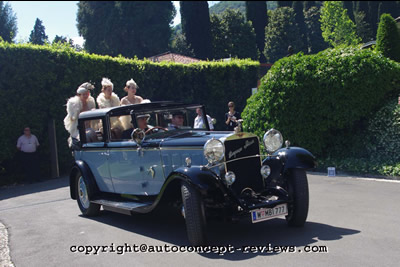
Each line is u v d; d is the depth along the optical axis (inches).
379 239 178.9
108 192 263.1
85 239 214.5
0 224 261.1
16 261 185.2
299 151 209.0
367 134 374.9
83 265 173.9
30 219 270.8
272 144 209.8
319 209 240.2
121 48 1851.6
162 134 232.5
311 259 158.9
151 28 1852.9
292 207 201.0
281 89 403.9
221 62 738.2
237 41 1694.1
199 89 705.0
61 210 295.4
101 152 259.4
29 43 482.3
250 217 187.2
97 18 1855.3
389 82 369.1
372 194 273.3
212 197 184.1
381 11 1430.9
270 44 1633.9
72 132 307.4
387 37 503.8
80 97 316.8
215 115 725.3
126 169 240.4
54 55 489.1
